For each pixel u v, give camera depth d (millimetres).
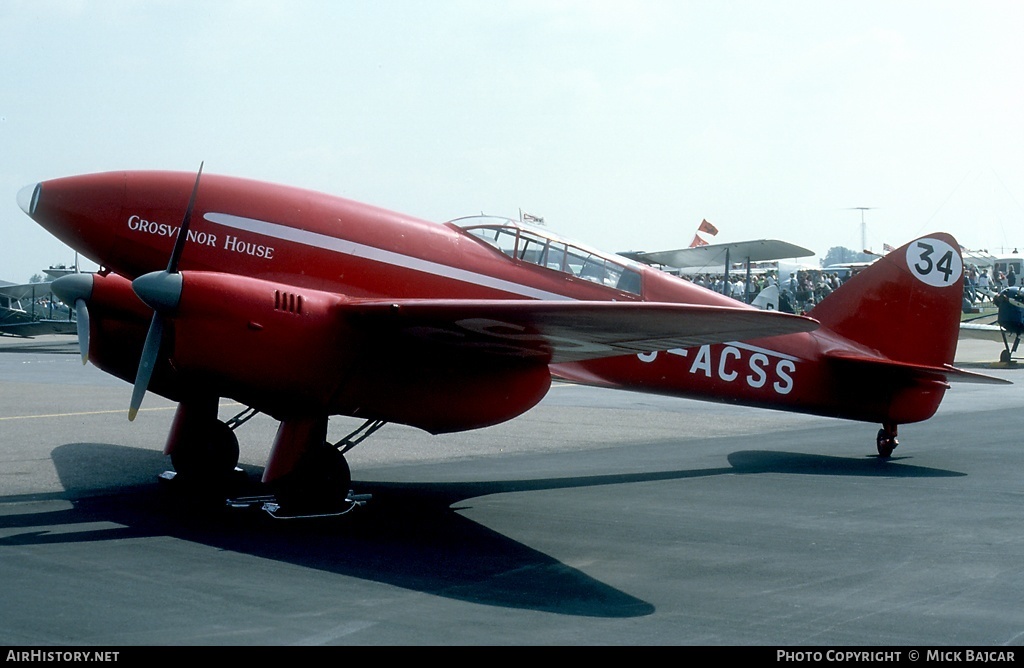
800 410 10281
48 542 5988
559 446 11227
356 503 7379
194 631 4266
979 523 7008
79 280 7957
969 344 33531
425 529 6664
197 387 7387
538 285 8836
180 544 6016
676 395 9625
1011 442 11695
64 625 4312
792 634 4387
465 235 8719
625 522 7012
